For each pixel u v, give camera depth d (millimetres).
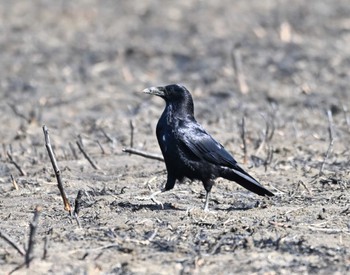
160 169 17797
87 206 14695
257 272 11148
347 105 25125
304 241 12359
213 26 36469
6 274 11156
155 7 41250
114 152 19703
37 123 23812
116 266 11445
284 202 15008
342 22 35906
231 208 14742
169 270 11273
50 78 30125
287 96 26734
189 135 14805
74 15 39844
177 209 14602
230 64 30406
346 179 16547
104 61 32062
